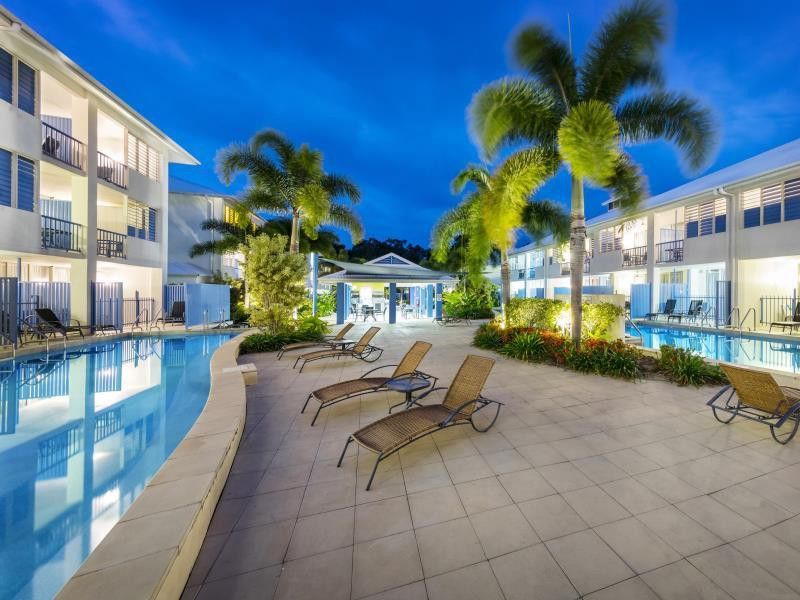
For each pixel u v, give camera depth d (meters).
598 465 4.04
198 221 25.66
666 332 17.27
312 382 7.86
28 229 12.41
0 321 11.03
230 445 4.02
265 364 9.73
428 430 4.32
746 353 12.21
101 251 16.11
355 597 2.39
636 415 5.56
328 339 13.78
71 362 10.97
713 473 3.83
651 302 20.95
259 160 17.19
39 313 12.48
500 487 3.63
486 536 2.93
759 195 15.69
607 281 26.92
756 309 16.41
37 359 11.30
